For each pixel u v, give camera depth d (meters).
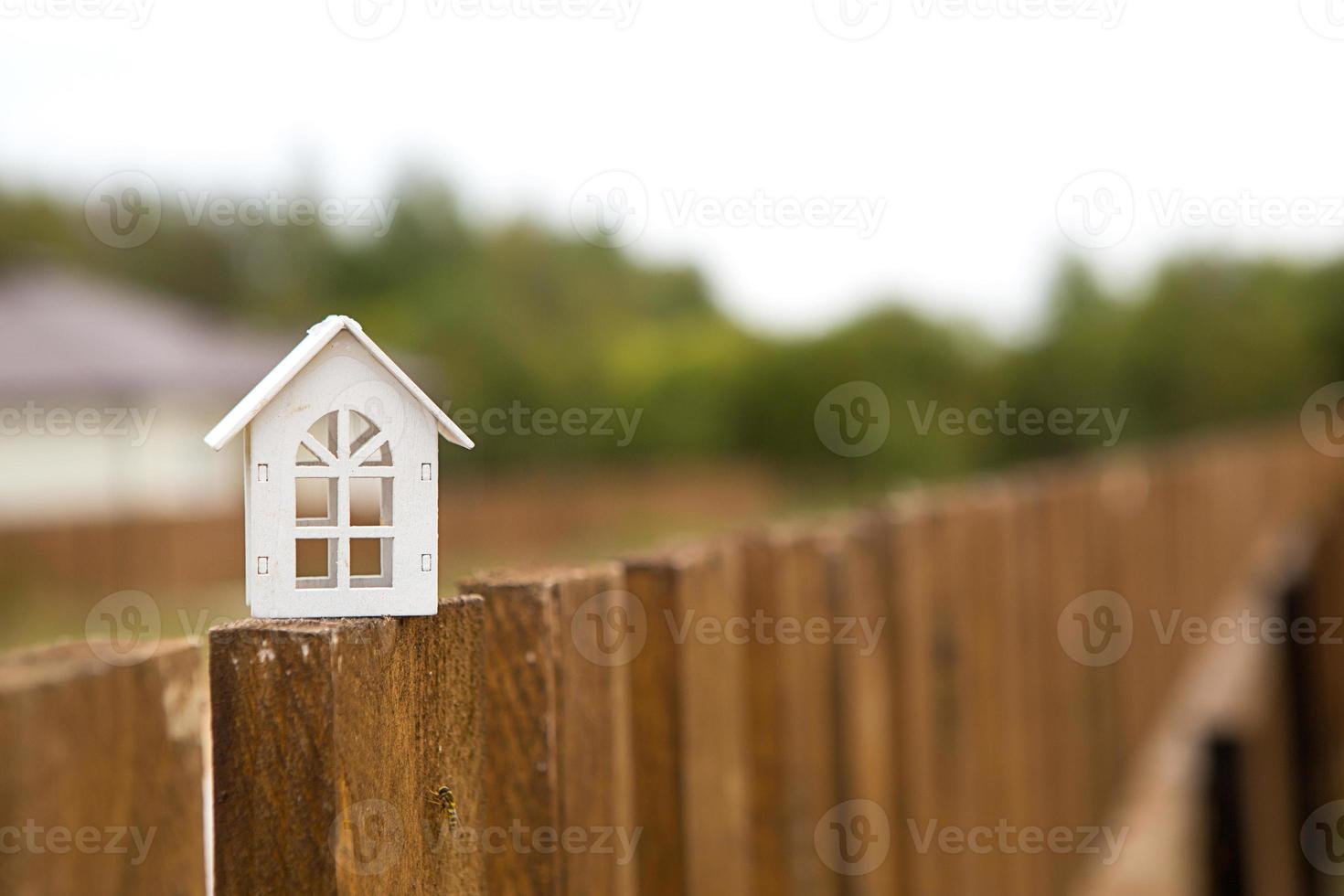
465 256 48.47
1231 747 7.64
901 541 3.55
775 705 2.82
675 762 2.37
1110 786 5.88
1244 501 10.95
